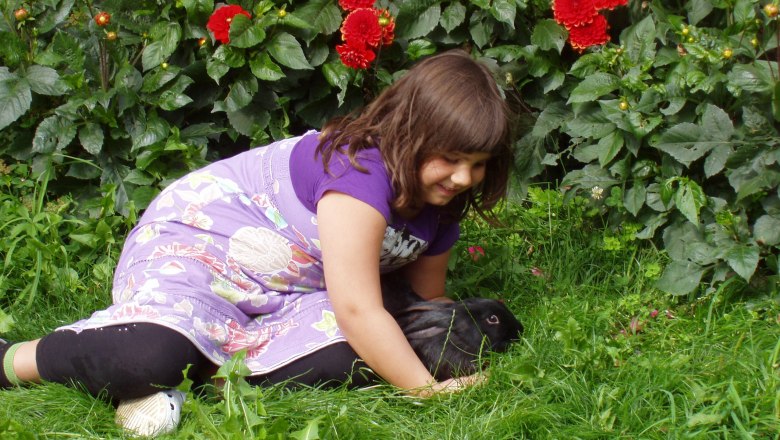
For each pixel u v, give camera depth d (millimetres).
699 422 2449
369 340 2594
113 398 2646
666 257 3588
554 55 3986
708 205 3463
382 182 2590
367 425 2508
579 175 3746
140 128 3879
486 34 4043
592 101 3725
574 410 2582
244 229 2822
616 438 2439
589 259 3633
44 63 3777
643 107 3531
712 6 3717
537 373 2668
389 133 2562
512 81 3992
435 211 2906
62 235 3742
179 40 3932
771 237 3299
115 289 2834
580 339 2812
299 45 3863
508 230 3822
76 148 3959
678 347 2979
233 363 2436
